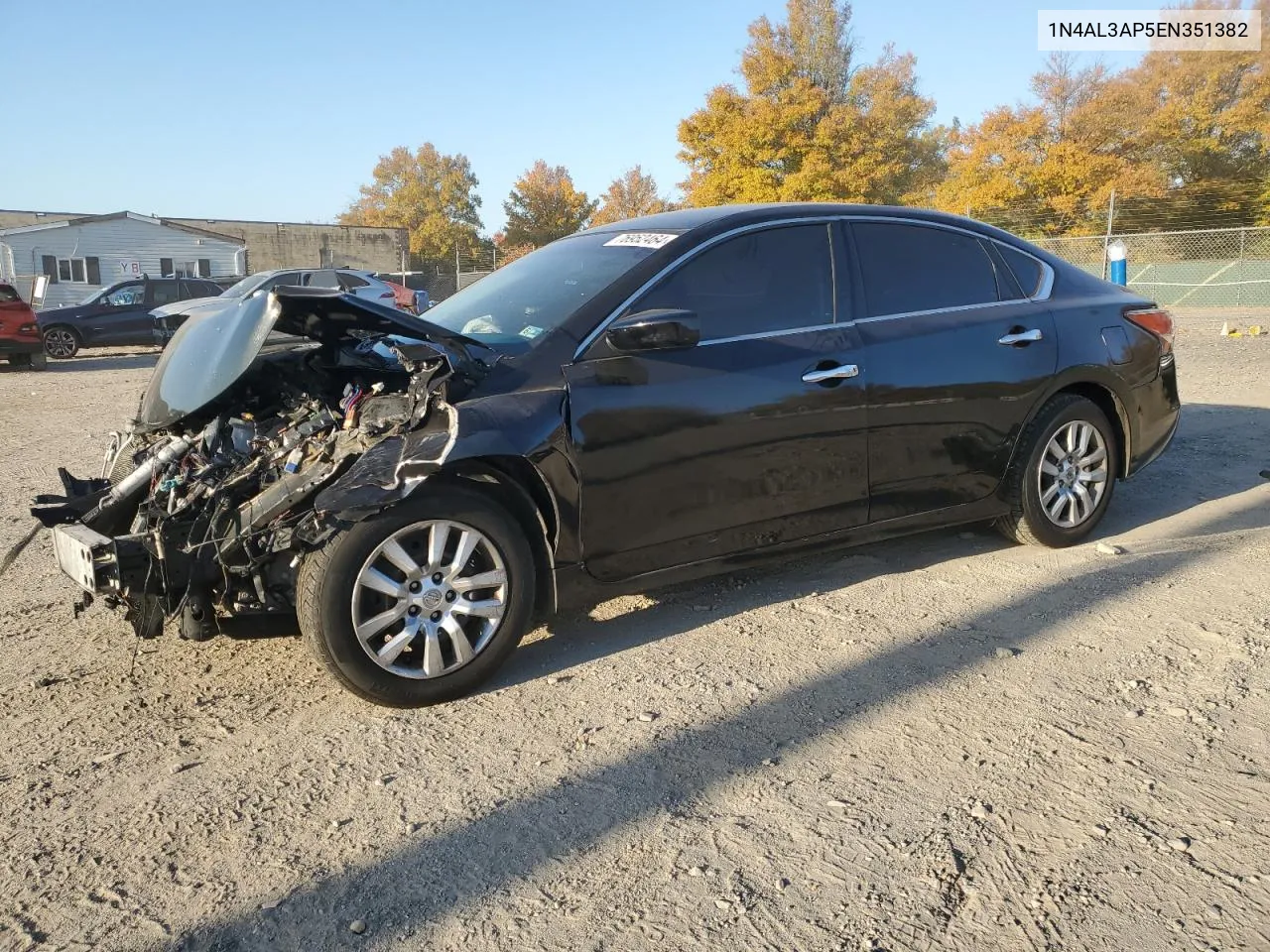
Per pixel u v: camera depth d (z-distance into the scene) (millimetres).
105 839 2721
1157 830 2607
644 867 2537
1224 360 12602
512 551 3510
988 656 3699
